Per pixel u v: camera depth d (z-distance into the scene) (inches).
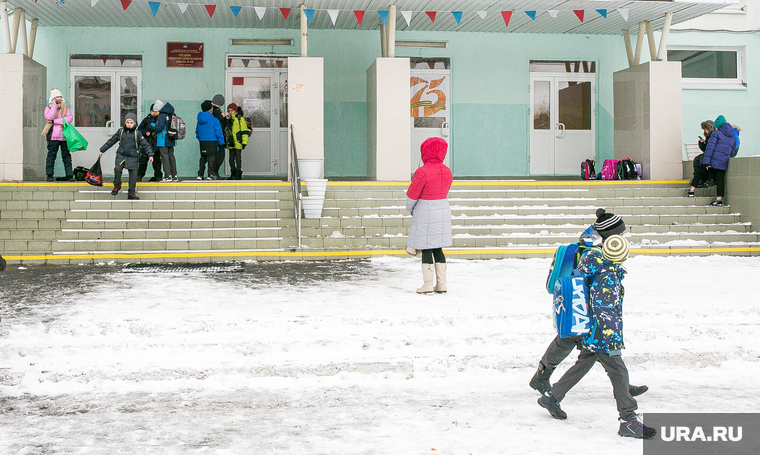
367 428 164.7
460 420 171.0
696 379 211.9
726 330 244.7
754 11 658.8
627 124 585.6
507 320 249.9
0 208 434.6
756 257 426.0
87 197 447.2
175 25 590.2
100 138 597.6
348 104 615.2
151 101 598.9
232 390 197.6
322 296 289.4
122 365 207.5
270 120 611.5
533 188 494.6
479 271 367.2
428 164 294.5
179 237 421.1
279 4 498.6
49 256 394.9
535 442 155.3
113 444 153.5
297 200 426.9
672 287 312.8
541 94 644.1
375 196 471.2
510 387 201.6
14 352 215.5
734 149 485.1
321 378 208.7
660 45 548.1
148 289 306.8
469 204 472.7
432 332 237.8
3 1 485.1
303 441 155.6
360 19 513.7
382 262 402.9
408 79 517.0
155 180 502.6
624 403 159.5
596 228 166.6
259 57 607.5
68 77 589.3
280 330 237.0
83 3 506.6
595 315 160.2
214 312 253.1
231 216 443.2
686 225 461.1
